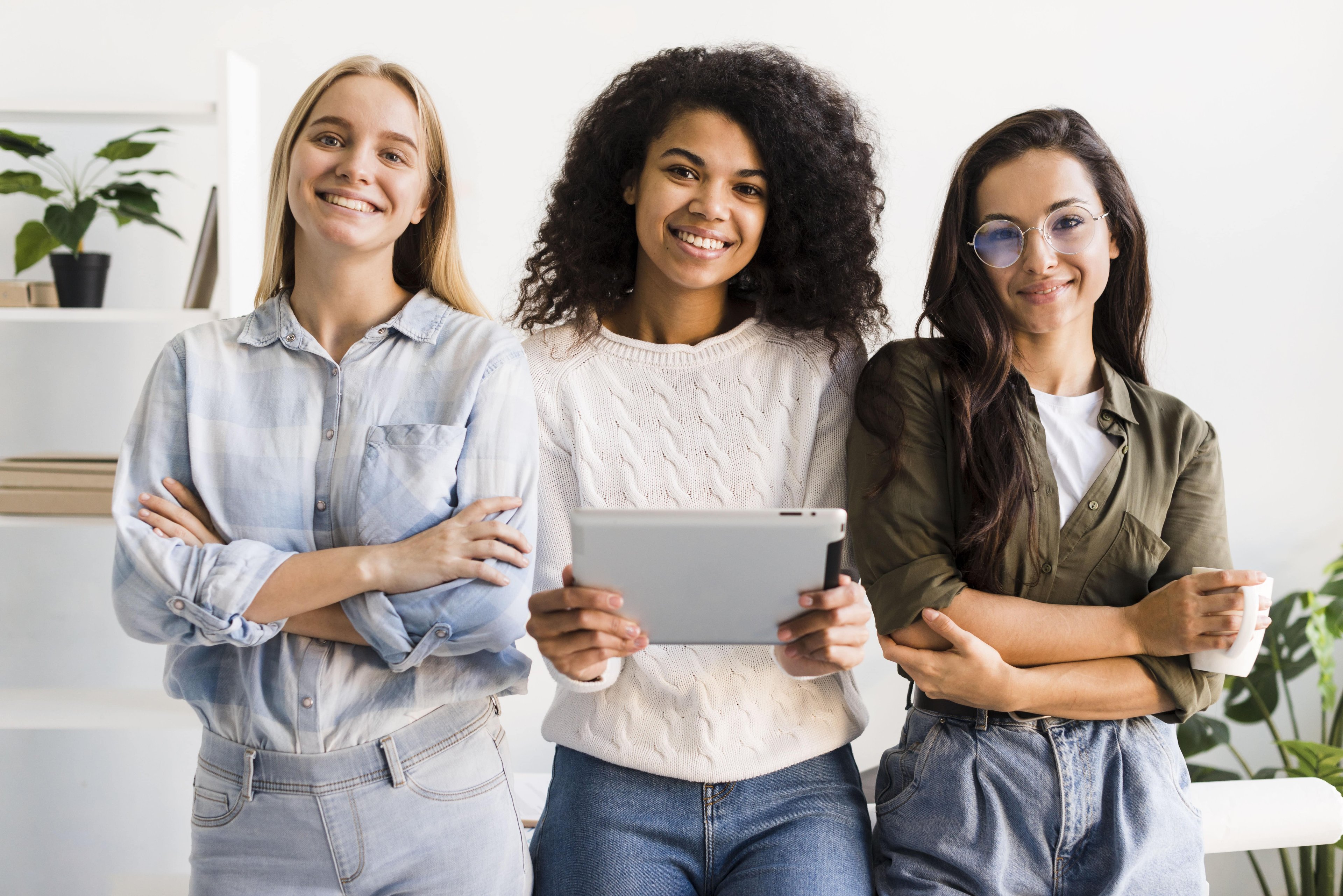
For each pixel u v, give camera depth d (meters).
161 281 2.36
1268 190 2.52
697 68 1.44
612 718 1.42
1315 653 2.35
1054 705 1.30
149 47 2.35
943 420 1.42
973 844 1.32
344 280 1.34
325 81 1.34
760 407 1.47
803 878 1.32
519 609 1.26
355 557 1.21
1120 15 2.48
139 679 2.44
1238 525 2.57
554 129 2.43
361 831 1.24
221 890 1.26
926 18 2.45
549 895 1.38
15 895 2.43
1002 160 1.40
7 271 2.32
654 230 1.42
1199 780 2.42
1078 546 1.38
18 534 2.39
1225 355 2.55
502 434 1.30
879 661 2.50
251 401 1.31
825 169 1.46
